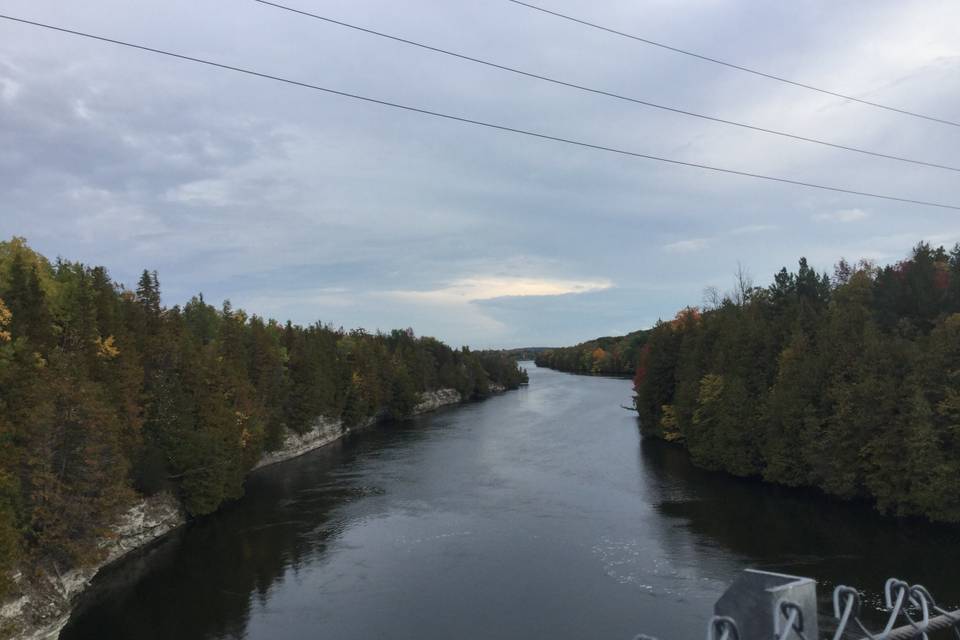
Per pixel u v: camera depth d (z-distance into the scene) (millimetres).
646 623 28094
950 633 24734
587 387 182375
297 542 43250
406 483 60125
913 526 41250
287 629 29703
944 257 69625
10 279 45906
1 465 33281
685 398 70062
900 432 43406
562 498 51656
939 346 43000
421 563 37375
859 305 58625
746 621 3568
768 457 54312
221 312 115750
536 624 28547
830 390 49875
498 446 80312
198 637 29703
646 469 63406
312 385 87875
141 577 38062
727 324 72562
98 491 37844
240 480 56438
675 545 38875
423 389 139000
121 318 56719
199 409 54688
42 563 33969
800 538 39688
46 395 36156
